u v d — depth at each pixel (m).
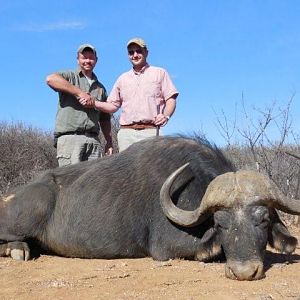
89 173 4.19
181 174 3.85
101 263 3.79
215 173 3.79
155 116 4.73
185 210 3.75
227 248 3.18
